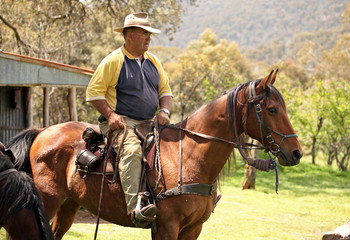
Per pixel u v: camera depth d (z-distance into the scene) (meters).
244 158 3.48
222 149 3.50
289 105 19.30
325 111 19.44
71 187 3.85
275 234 7.52
